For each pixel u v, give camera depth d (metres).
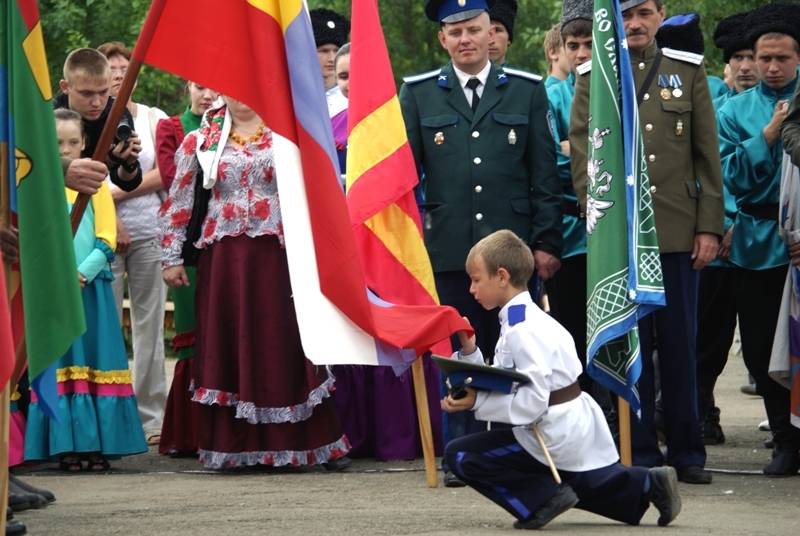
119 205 11.67
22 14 6.06
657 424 11.21
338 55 11.05
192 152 9.82
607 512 6.91
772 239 9.29
